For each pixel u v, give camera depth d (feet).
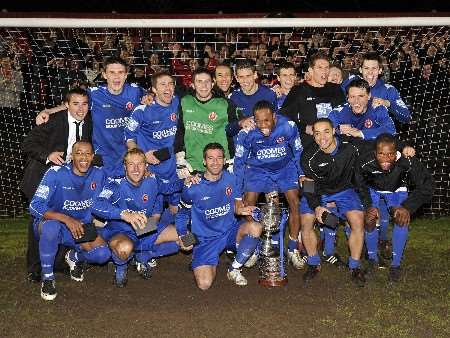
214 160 17.22
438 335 14.40
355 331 14.61
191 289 17.49
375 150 17.56
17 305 16.28
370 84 19.62
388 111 20.57
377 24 21.09
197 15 30.19
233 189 17.83
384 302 16.33
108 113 19.17
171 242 18.29
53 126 17.78
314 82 19.57
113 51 25.76
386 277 18.26
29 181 17.66
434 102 26.81
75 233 16.71
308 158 17.87
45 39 25.86
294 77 20.86
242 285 17.70
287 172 19.25
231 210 17.92
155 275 18.65
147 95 19.13
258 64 25.90
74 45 25.89
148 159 18.85
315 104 19.53
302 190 17.85
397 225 17.56
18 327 14.96
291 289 17.40
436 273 18.48
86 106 17.58
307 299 16.63
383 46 26.53
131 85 19.52
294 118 19.70
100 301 16.58
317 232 21.36
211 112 19.15
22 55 26.09
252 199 19.44
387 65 26.16
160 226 18.40
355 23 20.85
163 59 25.43
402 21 21.17
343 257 20.10
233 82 22.94
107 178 17.85
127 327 14.94
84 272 18.75
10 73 26.25
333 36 26.58
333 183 17.97
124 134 19.34
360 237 17.60
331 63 21.04
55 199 17.22
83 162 16.66
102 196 17.30
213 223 17.87
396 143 17.89
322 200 18.22
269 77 25.89
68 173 17.04
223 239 17.87
